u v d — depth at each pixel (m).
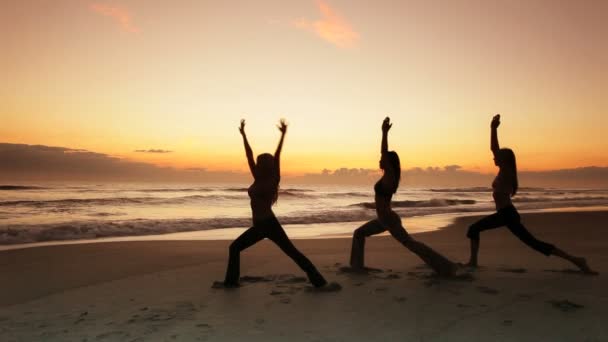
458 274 5.71
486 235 11.06
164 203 26.55
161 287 5.24
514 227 5.89
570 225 13.30
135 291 5.04
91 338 3.38
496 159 6.05
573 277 5.52
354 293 4.77
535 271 5.96
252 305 4.33
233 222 14.87
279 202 31.52
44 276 5.97
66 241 10.40
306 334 3.43
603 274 5.69
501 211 5.97
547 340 3.25
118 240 10.69
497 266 6.40
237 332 3.49
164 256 7.76
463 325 3.61
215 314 4.03
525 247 8.81
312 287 5.09
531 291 4.76
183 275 6.03
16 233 11.04
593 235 10.70
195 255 7.89
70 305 4.42
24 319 3.93
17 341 3.33
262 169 5.12
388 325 3.64
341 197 39.53
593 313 3.91
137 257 7.63
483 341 3.24
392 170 5.59
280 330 3.54
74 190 46.00
